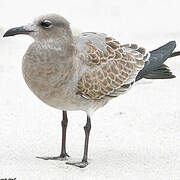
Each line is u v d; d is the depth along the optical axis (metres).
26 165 12.92
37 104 17.34
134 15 29.02
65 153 13.63
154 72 14.69
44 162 13.22
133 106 17.17
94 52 13.25
